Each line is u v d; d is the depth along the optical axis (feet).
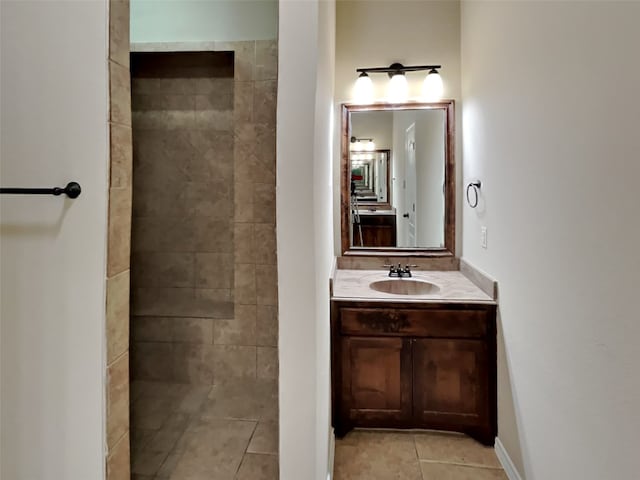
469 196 8.26
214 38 8.80
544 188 4.79
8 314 3.46
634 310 3.26
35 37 3.37
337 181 9.17
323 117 5.61
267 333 9.11
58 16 3.42
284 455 4.47
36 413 3.50
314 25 4.23
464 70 8.55
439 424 7.12
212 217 9.41
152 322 9.28
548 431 4.80
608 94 3.53
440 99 8.87
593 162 3.78
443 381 7.06
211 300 9.52
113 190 3.72
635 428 3.26
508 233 6.06
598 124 3.69
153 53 8.87
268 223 9.02
